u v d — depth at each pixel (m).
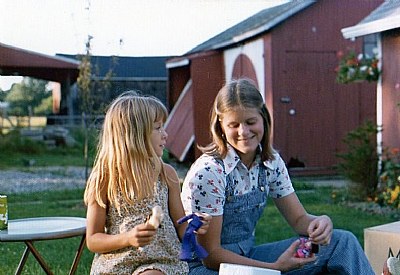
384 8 9.84
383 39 9.79
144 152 3.09
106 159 3.11
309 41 12.90
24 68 20.16
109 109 3.18
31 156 17.25
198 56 14.78
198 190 3.27
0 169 14.39
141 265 3.01
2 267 5.42
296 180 12.01
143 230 2.82
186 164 15.40
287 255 3.20
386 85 9.75
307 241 3.24
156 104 3.20
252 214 3.44
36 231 3.60
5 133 18.48
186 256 2.89
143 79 24.70
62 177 12.86
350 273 3.29
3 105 20.53
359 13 13.06
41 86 24.30
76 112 21.97
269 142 3.44
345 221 7.61
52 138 19.02
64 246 6.28
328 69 13.01
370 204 8.87
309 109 12.93
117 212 3.09
